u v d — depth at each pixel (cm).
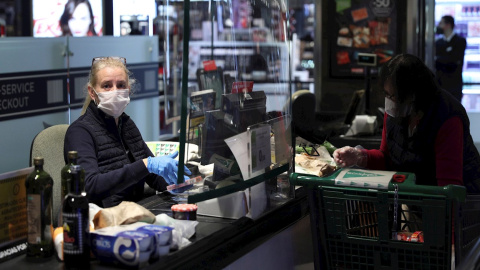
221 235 220
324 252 251
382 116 568
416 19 624
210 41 229
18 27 619
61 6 634
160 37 607
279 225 257
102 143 277
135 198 290
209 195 223
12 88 427
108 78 277
